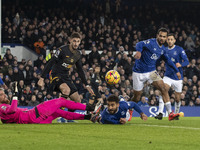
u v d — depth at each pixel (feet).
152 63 29.07
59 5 83.15
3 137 16.17
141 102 49.98
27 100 47.78
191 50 74.54
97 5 81.10
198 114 50.80
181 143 15.14
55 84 25.70
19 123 23.45
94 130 19.67
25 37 68.64
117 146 14.01
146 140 15.90
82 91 49.57
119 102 24.21
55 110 23.86
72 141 15.20
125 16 85.10
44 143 14.49
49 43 67.46
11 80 53.11
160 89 29.43
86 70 54.54
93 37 70.64
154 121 30.91
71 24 73.26
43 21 72.02
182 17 92.53
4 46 67.10
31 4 82.07
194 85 57.36
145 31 79.46
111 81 29.96
